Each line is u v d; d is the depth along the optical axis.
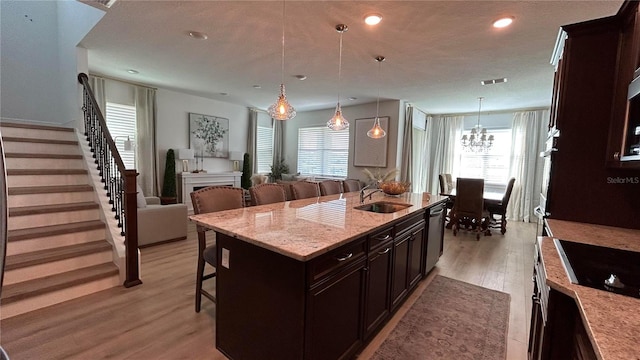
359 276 1.88
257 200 2.89
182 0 2.46
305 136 8.02
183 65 4.21
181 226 4.33
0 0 4.22
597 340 0.75
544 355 1.23
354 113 6.85
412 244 2.70
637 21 1.56
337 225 1.95
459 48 3.28
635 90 1.50
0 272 0.72
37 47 4.48
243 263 1.76
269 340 1.64
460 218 5.37
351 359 1.92
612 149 1.89
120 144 5.26
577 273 1.19
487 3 2.34
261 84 5.21
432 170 7.91
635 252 1.43
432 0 2.33
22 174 3.05
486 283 3.16
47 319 2.23
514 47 3.21
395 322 2.37
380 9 2.49
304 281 1.46
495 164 7.11
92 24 3.06
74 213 3.04
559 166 2.14
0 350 0.86
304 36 3.09
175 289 2.79
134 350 1.94
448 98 5.83
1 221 0.71
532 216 6.60
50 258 2.58
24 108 4.43
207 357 1.90
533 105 6.27
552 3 2.31
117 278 2.80
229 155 7.18
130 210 2.79
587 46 2.02
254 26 2.90
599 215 2.04
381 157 6.38
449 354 1.99
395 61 3.77
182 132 6.26
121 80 5.14
